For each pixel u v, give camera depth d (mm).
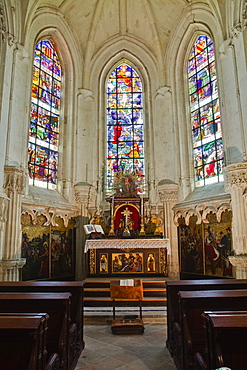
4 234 8906
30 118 11789
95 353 5590
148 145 13992
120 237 10742
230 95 10406
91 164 13492
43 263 10586
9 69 9781
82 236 12445
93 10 13617
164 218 12586
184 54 13922
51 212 11062
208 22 12148
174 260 12180
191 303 4492
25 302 4496
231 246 9633
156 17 13812
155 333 6758
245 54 9594
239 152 9734
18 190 9344
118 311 8188
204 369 3578
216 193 10922
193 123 13312
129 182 12719
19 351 2822
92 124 13859
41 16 12180
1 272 8555
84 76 14016
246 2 9594
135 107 14742
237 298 4488
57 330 4516
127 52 15008
